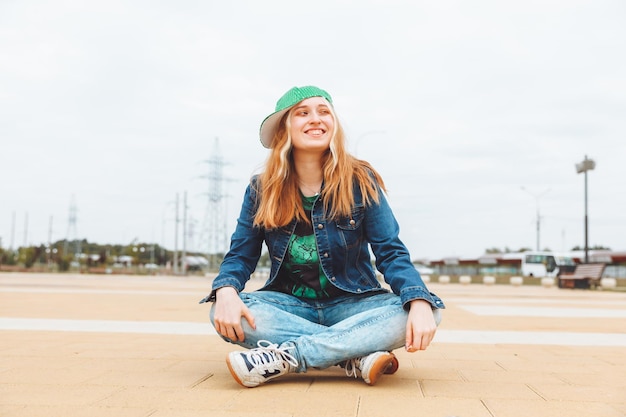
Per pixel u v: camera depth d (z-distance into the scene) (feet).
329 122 8.42
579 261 130.41
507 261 145.28
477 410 6.40
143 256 247.50
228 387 7.58
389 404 6.61
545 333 16.19
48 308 24.04
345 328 7.68
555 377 8.82
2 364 9.58
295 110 8.47
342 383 7.93
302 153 8.59
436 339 14.62
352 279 8.77
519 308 27.37
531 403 6.82
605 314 23.93
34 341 13.06
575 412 6.38
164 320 19.10
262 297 8.50
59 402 6.61
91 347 12.03
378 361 7.47
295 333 7.94
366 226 8.69
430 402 6.77
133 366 9.46
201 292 41.39
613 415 6.24
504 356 11.41
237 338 7.98
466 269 161.38
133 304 27.35
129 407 6.35
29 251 178.50
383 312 7.70
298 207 8.55
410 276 7.85
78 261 190.29
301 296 8.87
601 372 9.34
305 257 8.58
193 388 7.50
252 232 8.86
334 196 8.39
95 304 27.07
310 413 6.11
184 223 160.04
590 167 71.00
